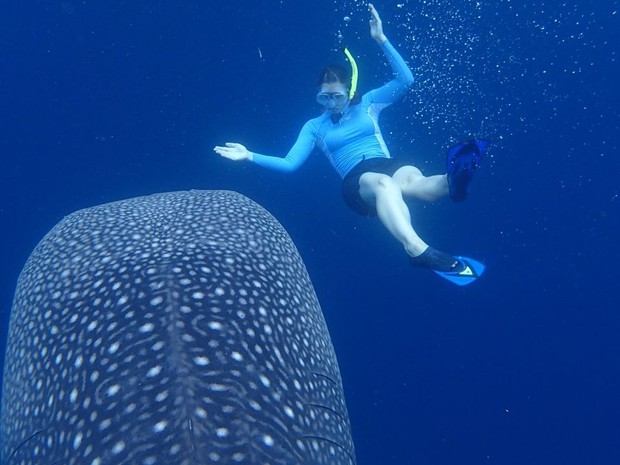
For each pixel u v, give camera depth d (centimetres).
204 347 196
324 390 228
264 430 181
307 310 258
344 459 213
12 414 217
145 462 166
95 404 186
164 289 215
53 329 220
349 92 510
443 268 394
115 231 268
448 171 387
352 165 516
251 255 258
